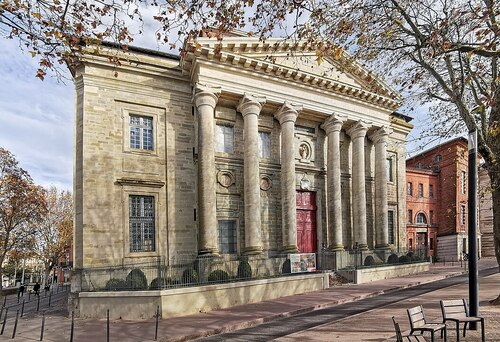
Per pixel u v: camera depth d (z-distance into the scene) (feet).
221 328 43.96
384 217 97.96
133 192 70.95
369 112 96.22
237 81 76.74
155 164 73.97
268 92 80.38
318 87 86.74
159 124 75.25
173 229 73.51
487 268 104.32
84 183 66.64
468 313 34.04
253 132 77.56
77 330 46.65
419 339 29.45
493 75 41.83
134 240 70.95
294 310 52.24
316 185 91.97
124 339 41.06
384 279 83.66
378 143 100.01
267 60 78.13
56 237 182.80
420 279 80.48
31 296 114.32
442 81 42.16
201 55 71.67
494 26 29.25
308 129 92.94
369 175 102.94
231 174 79.97
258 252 74.33
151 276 59.98
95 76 69.72
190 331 43.04
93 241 66.03
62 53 28.12
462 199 146.10
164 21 30.40
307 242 89.10
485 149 43.73
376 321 40.47
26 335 45.32
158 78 75.72
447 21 35.58
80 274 61.36
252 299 61.62
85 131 67.77
